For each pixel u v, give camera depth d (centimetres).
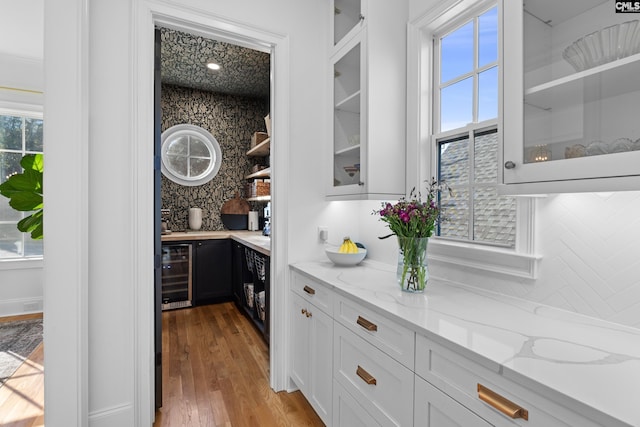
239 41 200
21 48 316
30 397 201
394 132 183
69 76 147
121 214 164
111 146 161
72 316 147
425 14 172
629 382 71
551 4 99
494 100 150
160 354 186
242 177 444
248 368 238
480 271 148
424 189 179
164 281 362
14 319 329
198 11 181
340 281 164
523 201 130
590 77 90
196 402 196
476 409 87
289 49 207
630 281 101
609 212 106
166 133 404
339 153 206
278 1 204
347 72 197
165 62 340
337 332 155
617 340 94
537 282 126
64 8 146
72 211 147
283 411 189
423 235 143
